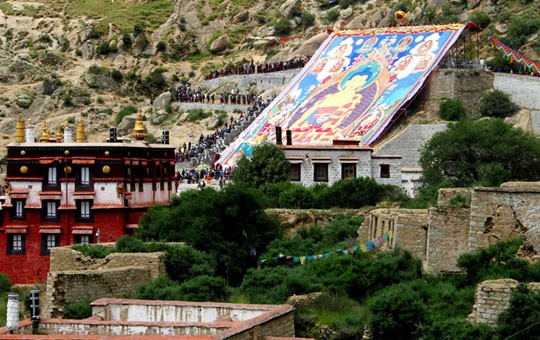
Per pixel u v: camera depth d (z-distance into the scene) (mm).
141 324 84500
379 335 92625
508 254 97312
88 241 141875
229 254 122938
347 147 164500
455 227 103250
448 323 88625
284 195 146750
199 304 92062
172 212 131375
